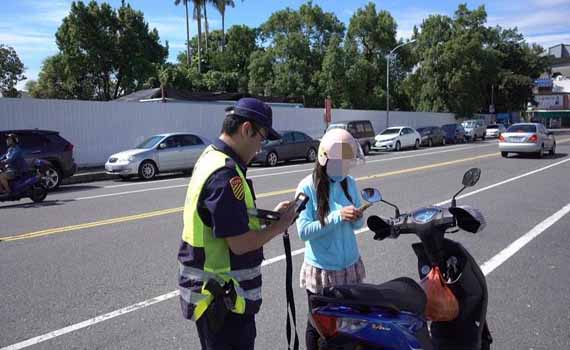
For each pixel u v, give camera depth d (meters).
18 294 5.35
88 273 6.06
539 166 18.22
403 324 2.36
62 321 4.65
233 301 2.41
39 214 10.20
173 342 4.21
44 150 14.70
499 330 4.42
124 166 16.62
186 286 2.47
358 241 7.46
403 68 50.62
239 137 2.50
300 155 22.73
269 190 13.04
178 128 22.94
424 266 3.32
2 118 17.70
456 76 47.94
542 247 7.09
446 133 38.03
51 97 45.34
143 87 44.47
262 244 2.45
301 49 45.19
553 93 85.50
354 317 2.35
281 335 4.34
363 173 16.61
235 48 57.09
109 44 42.31
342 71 43.56
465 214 3.06
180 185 14.99
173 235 8.03
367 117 37.09
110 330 4.46
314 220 3.33
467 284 3.10
